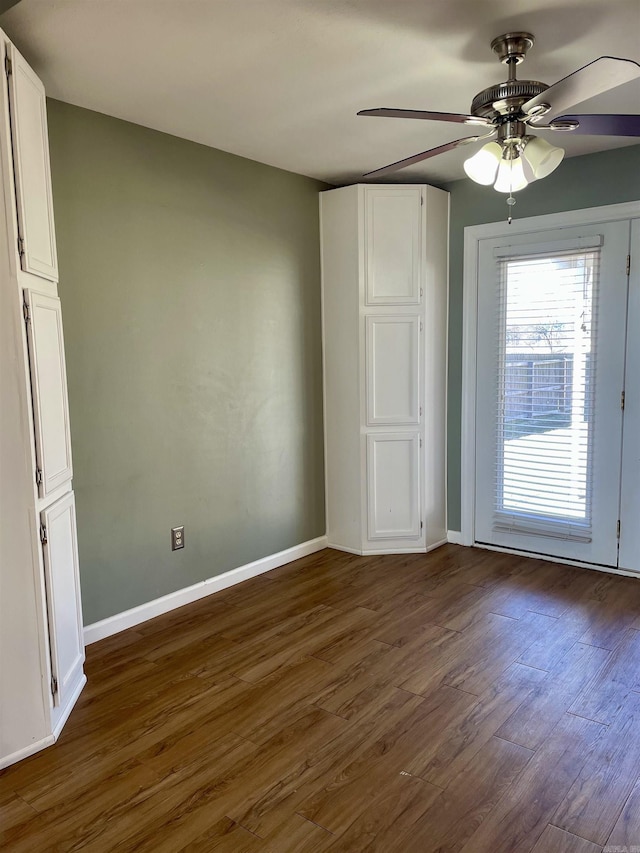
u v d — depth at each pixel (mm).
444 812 1818
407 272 3924
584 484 3742
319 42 2199
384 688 2504
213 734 2223
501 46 2211
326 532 4312
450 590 3508
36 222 2170
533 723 2250
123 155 2938
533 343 3830
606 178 3492
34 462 2082
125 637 2998
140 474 3109
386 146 3355
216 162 3377
